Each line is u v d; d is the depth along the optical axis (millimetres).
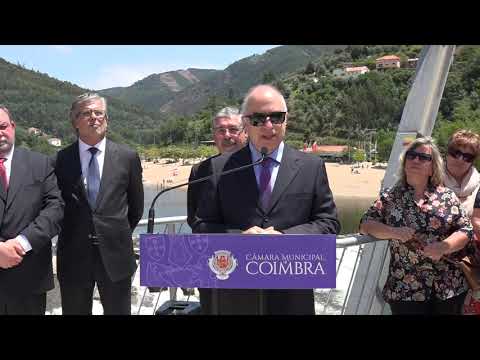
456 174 3590
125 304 3590
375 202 3395
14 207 3223
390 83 111375
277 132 2801
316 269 2330
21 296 3258
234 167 2881
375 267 3943
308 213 2830
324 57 156750
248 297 2699
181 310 3025
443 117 77250
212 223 2834
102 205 3477
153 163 97250
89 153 3539
